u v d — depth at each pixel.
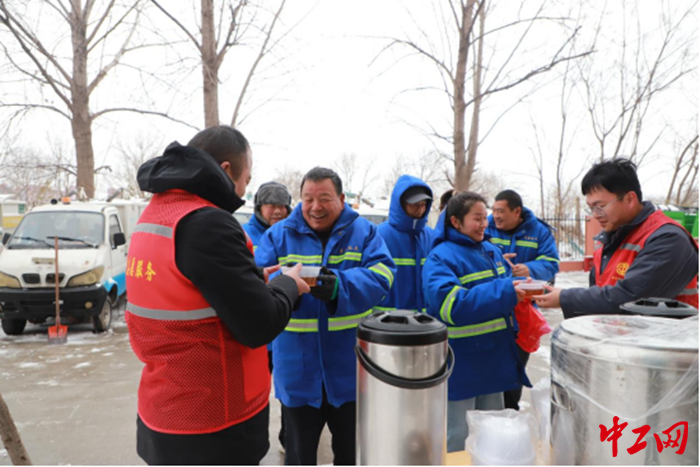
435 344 1.17
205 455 1.37
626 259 2.16
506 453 1.28
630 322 1.28
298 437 2.31
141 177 1.48
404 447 1.15
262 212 3.96
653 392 1.05
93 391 4.54
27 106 9.01
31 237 6.88
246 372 1.44
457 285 2.24
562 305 2.02
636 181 2.19
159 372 1.37
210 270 1.28
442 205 4.82
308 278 1.85
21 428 3.74
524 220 3.93
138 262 1.41
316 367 2.28
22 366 5.32
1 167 10.14
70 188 19.97
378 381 1.16
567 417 1.20
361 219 2.48
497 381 2.39
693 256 2.01
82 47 9.36
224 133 1.62
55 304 6.28
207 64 6.72
